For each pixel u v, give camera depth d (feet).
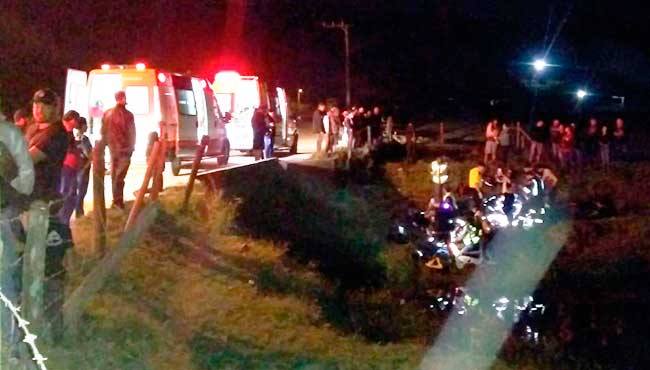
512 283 84.38
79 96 72.38
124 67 72.13
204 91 81.66
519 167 121.29
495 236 90.89
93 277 32.48
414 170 125.18
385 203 105.70
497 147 122.52
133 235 34.63
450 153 145.79
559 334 69.31
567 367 50.70
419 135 185.37
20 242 27.32
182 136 74.79
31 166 25.67
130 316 36.01
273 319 43.34
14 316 24.41
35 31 142.82
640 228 104.42
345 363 37.52
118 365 30.63
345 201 93.61
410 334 56.90
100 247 41.86
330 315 53.31
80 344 31.09
